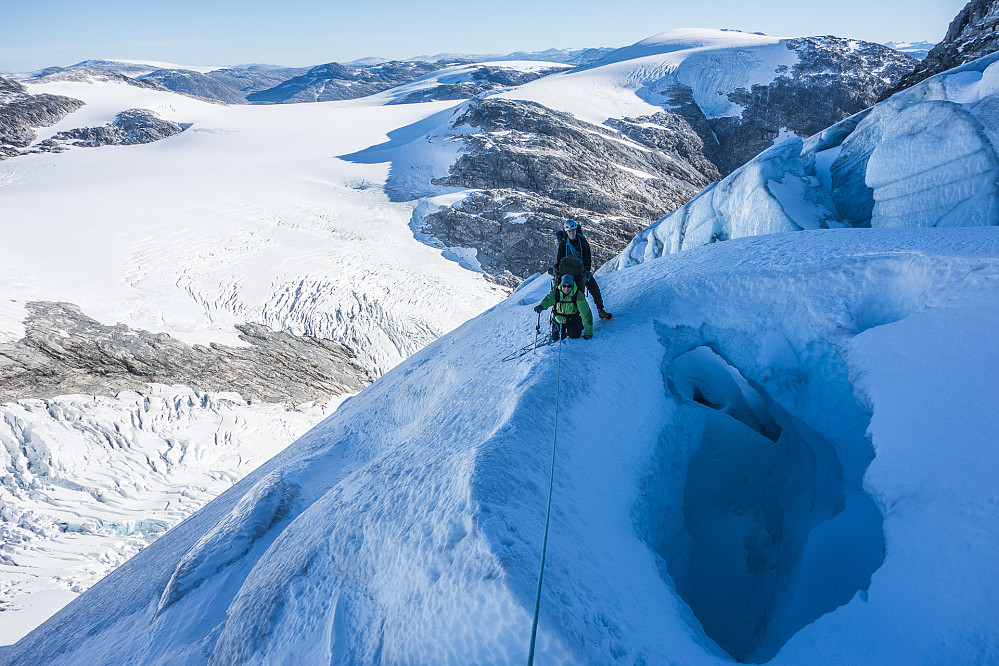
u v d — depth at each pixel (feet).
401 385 32.99
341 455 31.83
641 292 22.89
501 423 15.58
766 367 19.19
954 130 30.40
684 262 24.58
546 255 190.08
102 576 74.74
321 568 15.39
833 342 16.71
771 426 24.64
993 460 11.02
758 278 19.72
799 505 17.66
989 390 12.31
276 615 14.90
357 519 15.65
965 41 90.63
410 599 12.09
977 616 9.24
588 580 11.34
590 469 14.90
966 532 10.25
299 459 31.78
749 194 42.70
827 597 13.00
